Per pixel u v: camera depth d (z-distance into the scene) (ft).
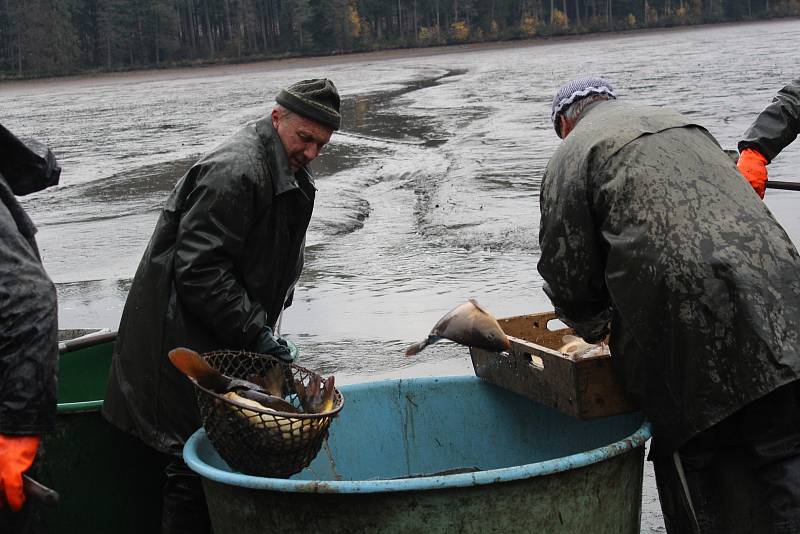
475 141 68.39
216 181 11.72
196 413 12.06
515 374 11.94
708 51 194.59
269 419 9.82
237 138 12.08
